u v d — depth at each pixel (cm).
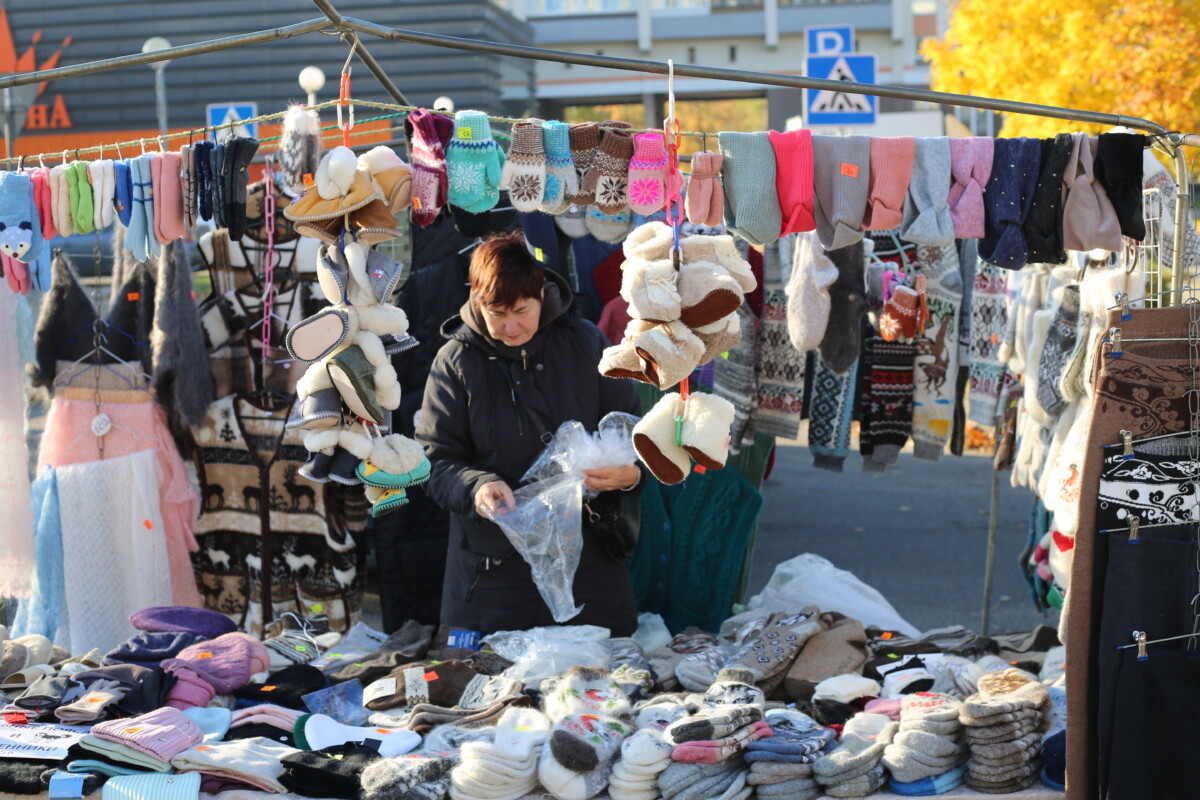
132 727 257
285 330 403
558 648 304
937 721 255
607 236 291
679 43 2042
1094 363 258
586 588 329
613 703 269
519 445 321
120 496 396
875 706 287
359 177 243
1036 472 387
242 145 261
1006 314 420
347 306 250
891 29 2006
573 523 308
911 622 534
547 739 256
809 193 257
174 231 270
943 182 259
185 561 414
